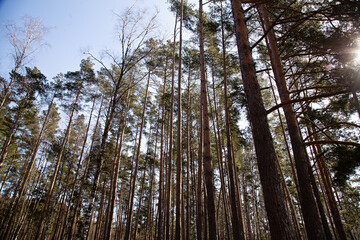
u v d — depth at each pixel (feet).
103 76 64.95
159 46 48.44
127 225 45.83
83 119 77.87
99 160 33.58
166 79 60.95
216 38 45.88
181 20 43.60
